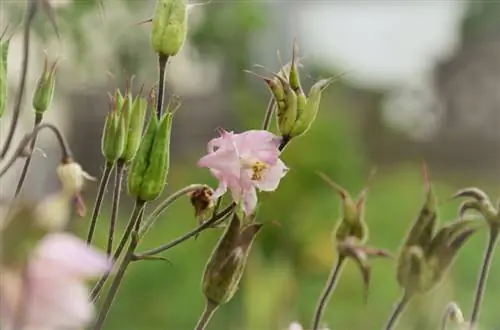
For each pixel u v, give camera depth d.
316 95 0.83
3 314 0.73
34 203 0.73
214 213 0.84
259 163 0.83
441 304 0.91
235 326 2.05
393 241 2.55
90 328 0.83
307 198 2.28
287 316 2.02
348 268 2.19
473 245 2.26
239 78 2.78
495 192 3.34
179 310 2.32
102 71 2.08
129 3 2.00
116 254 0.83
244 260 0.83
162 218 2.43
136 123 0.85
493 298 2.08
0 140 1.10
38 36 1.10
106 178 0.85
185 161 2.95
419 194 2.79
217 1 2.52
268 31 3.00
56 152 1.75
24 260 0.73
